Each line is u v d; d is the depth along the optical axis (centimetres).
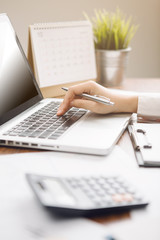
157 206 44
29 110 84
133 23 166
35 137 66
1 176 51
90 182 46
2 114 73
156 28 170
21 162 57
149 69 176
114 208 41
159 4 166
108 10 159
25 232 37
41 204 40
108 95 82
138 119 84
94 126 72
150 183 50
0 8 140
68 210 40
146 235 37
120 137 72
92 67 115
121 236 37
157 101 83
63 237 36
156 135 69
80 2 153
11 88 80
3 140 65
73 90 81
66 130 70
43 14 148
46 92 105
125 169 55
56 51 106
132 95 85
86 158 59
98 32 118
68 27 110
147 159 57
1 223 39
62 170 54
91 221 39
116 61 115
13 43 88
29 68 92
